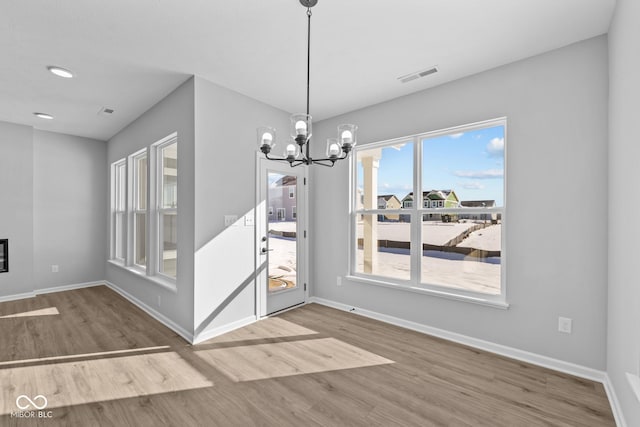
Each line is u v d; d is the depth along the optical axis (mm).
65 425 1716
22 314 3592
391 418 1800
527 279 2461
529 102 2469
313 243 4168
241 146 3258
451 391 2066
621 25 1733
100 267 5117
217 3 1891
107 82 2963
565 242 2293
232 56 2520
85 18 2016
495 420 1782
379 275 3520
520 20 2037
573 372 2256
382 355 2578
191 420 1773
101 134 4785
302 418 1798
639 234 1413
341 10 1952
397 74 2807
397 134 3309
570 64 2291
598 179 2162
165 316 3299
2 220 4117
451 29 2146
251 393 2039
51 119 4047
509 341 2555
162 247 3680
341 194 3834
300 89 3141
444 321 2939
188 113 2900
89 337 2928
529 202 2453
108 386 2105
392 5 1909
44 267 4582
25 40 2260
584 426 1731
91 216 5020
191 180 2855
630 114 1563
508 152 2562
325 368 2367
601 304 2148
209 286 2928
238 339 2900
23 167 4270
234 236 3174
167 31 2174
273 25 2113
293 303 3869
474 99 2771
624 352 1679
